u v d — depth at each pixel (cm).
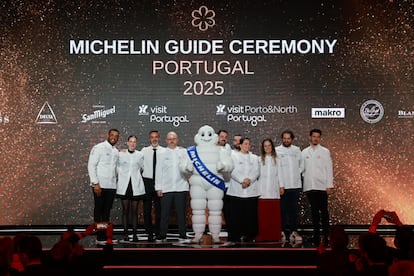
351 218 1093
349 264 429
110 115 1095
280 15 1102
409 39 1101
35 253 398
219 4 1103
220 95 1098
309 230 1084
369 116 1095
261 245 859
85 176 1092
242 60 1100
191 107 1098
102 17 1101
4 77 1095
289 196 958
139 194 936
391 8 1102
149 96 1098
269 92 1098
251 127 1095
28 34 1099
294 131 1096
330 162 934
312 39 1099
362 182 1095
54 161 1093
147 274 762
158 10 1104
